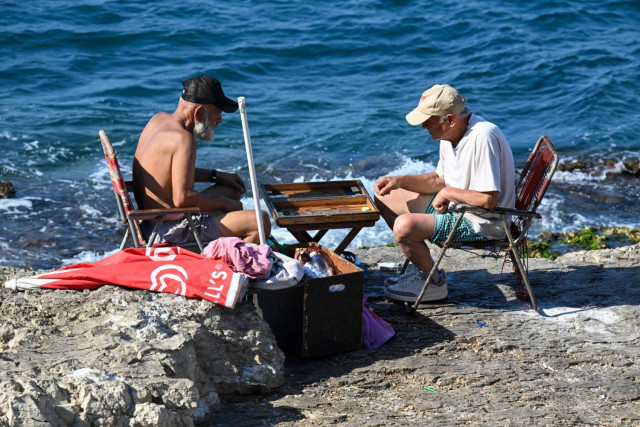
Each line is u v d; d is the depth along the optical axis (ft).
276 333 31.17
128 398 22.77
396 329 33.47
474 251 43.16
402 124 98.89
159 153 32.76
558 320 34.27
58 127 93.86
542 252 63.36
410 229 33.53
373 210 34.47
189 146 32.58
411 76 120.37
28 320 27.53
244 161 86.74
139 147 34.04
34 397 21.75
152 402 23.18
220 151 89.20
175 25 136.77
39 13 137.28
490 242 34.45
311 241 35.70
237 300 28.63
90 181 79.15
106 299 28.58
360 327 31.14
